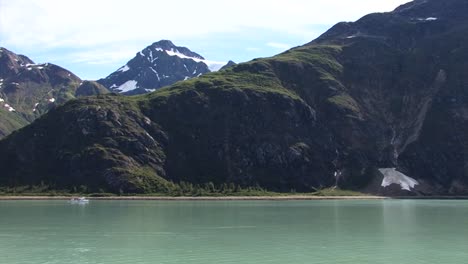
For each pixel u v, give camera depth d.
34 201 179.25
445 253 60.25
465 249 63.12
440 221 97.88
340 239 71.94
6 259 56.69
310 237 74.06
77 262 54.81
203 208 137.12
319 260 55.78
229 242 68.94
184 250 62.31
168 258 57.03
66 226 89.00
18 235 76.94
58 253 60.34
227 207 142.50
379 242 69.00
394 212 121.81
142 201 179.62
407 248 63.84
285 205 153.75
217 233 78.81
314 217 106.81
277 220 99.56
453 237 74.12
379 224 92.12
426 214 115.06
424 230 82.81
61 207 142.00
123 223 94.00
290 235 76.25
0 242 69.44
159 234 77.75
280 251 61.50
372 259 56.41
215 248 63.78
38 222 96.31
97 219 101.88
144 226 88.94
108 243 68.25
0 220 99.81
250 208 138.12
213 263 54.09
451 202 176.62
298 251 61.50
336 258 56.94
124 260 55.91
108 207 141.50
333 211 125.56
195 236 75.19
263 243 68.00
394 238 73.00
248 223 93.94
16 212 121.06
